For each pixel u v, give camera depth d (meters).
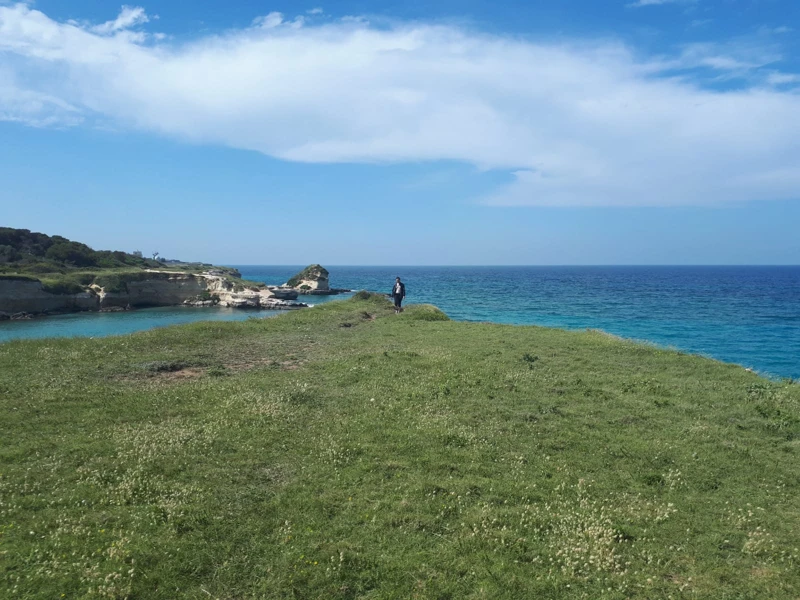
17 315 66.25
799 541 7.96
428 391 14.98
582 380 16.62
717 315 65.50
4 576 6.45
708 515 8.67
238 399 13.72
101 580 6.46
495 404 14.01
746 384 16.66
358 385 15.59
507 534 7.84
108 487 8.80
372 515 8.21
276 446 10.80
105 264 99.19
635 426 12.62
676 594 6.70
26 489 8.57
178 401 13.56
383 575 6.84
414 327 28.75
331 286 154.75
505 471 10.06
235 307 83.88
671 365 19.23
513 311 70.44
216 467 9.76
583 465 10.41
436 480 9.47
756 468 10.46
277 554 7.19
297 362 19.14
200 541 7.39
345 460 10.21
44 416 11.95
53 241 98.88
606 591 6.73
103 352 19.00
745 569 7.27
